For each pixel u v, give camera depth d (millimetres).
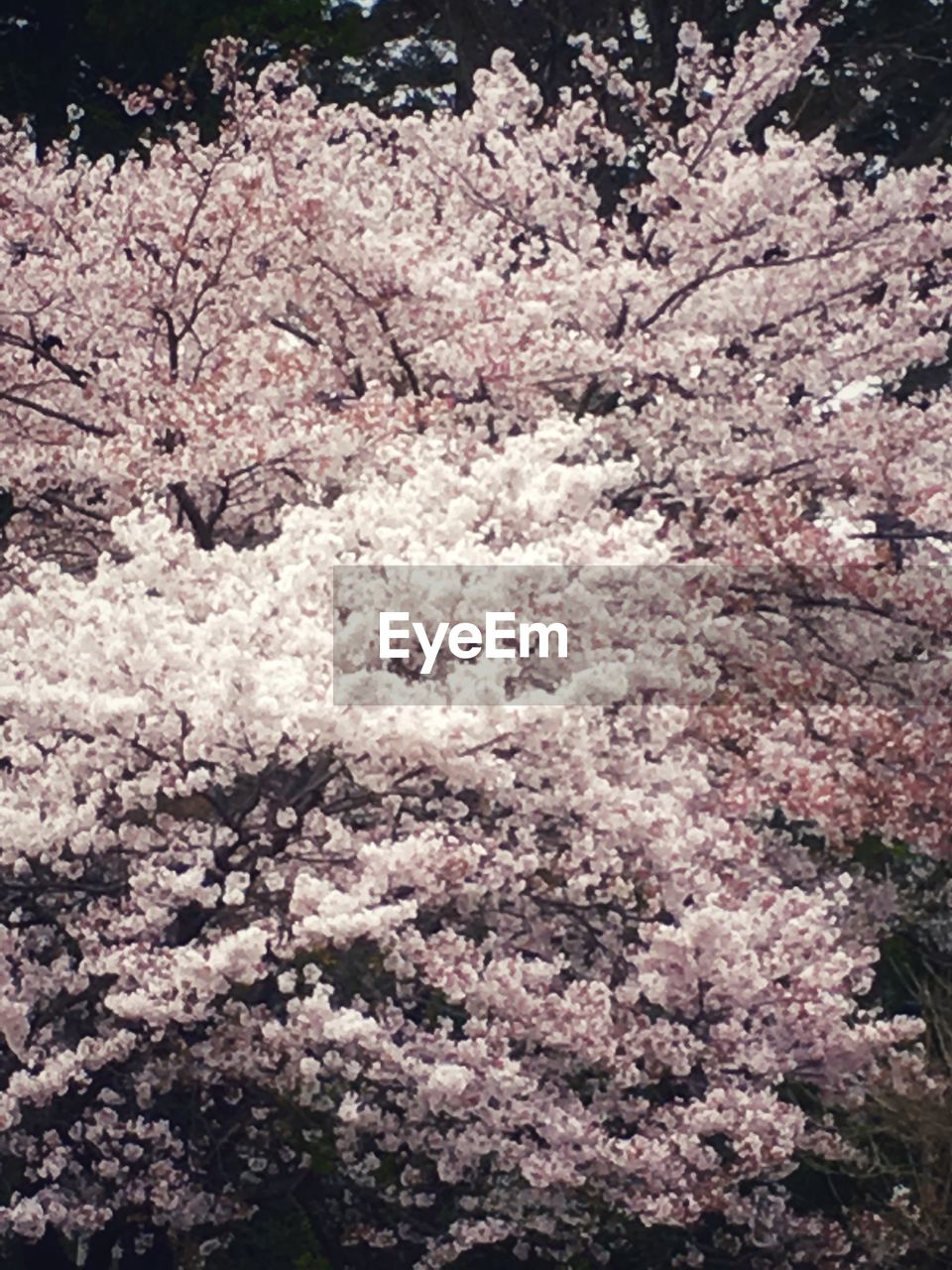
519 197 12641
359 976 10398
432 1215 11633
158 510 11047
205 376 11141
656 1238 11984
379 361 11641
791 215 12648
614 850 9766
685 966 9430
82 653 8562
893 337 12703
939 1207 11430
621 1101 9930
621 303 11891
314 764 9578
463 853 8625
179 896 9133
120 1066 10070
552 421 9578
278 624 8617
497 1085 9188
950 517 11727
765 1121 9398
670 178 11961
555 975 10039
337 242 11062
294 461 10477
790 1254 11430
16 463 11383
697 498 12031
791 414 12570
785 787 10867
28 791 8773
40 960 10109
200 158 11641
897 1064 11305
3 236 11398
